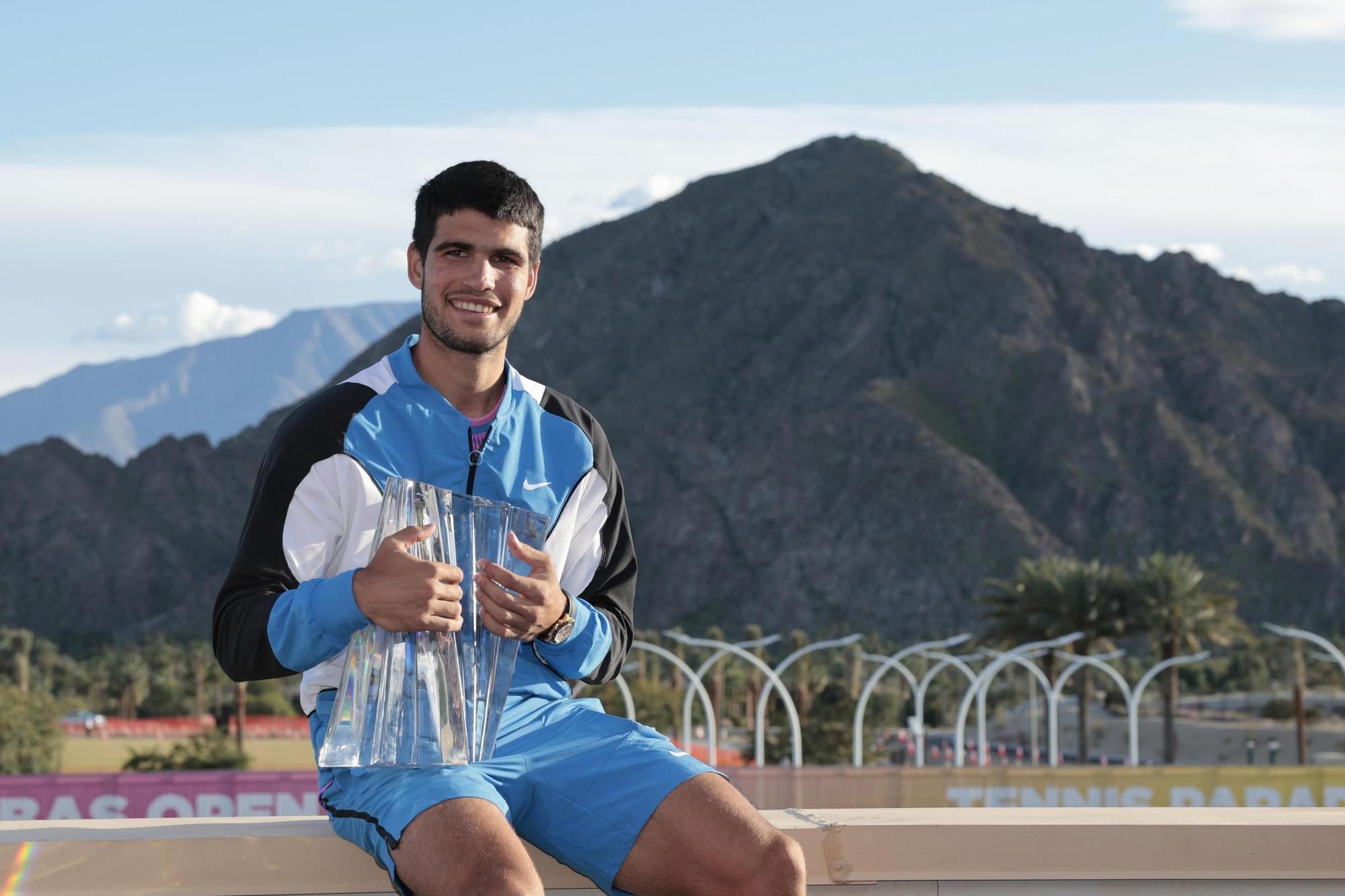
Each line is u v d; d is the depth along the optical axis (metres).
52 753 82.56
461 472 3.59
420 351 3.71
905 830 3.63
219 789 21.05
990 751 122.00
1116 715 139.75
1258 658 150.00
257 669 3.34
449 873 2.99
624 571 3.83
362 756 3.28
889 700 119.00
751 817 3.25
